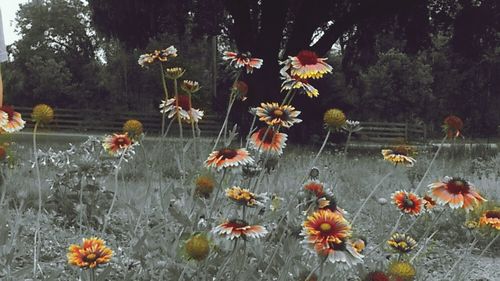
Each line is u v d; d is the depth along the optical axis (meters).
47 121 3.01
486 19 24.69
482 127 53.72
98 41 51.56
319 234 2.08
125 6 22.70
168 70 3.29
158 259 3.02
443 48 53.22
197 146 3.63
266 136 3.18
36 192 5.32
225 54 3.47
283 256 2.86
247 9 24.00
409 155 3.44
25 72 47.56
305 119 23.34
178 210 3.09
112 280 3.08
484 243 5.81
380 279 2.49
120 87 44.94
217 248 2.69
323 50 25.08
